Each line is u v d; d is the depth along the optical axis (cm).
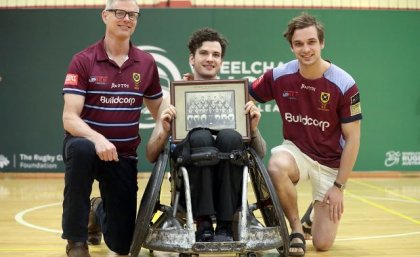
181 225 282
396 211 486
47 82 727
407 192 613
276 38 734
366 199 561
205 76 313
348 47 739
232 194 279
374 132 741
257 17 733
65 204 283
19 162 731
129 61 300
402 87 743
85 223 284
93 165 283
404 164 746
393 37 742
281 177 317
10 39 727
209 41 311
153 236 279
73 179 279
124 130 300
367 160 741
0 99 728
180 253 276
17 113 728
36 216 452
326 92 318
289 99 329
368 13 739
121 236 304
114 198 302
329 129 327
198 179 277
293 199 320
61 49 728
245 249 268
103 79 295
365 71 741
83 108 298
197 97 299
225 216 276
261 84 337
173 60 732
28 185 657
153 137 305
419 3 826
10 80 727
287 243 285
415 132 745
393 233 386
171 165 294
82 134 283
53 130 728
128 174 303
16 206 505
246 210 270
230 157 271
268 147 729
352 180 716
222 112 298
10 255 315
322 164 330
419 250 330
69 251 285
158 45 732
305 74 318
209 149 273
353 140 319
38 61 727
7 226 408
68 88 291
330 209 319
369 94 741
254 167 296
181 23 732
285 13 735
